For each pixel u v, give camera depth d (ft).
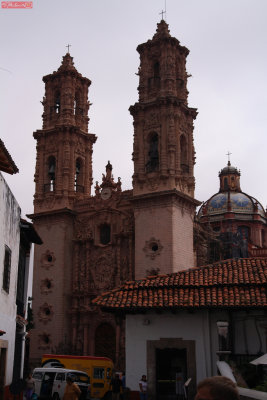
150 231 146.82
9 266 73.56
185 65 170.30
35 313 160.04
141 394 70.69
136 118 160.56
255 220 223.10
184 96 164.66
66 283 160.25
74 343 154.20
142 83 163.94
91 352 152.15
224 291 70.13
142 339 73.26
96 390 99.09
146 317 73.61
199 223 168.86
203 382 12.95
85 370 100.32
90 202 165.58
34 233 87.61
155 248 146.51
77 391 53.98
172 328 72.28
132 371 72.74
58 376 85.76
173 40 164.76
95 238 162.40
